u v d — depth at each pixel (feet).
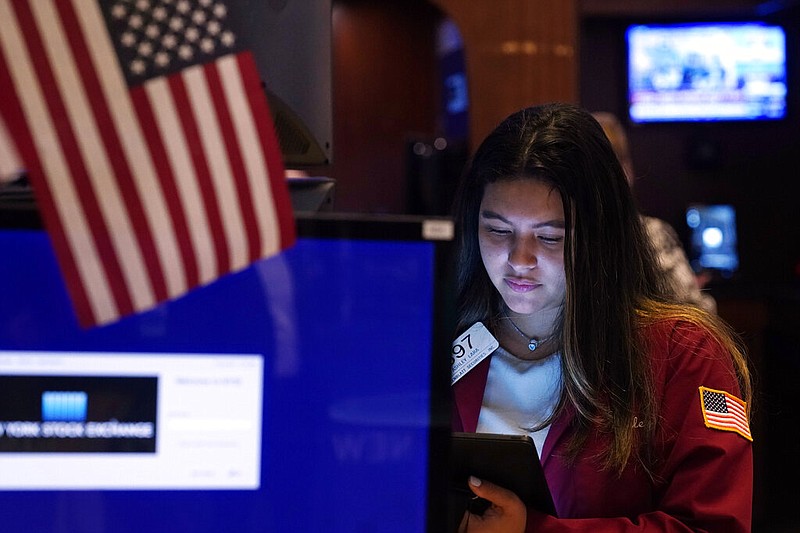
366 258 3.38
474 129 14.17
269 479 3.36
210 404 3.33
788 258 20.94
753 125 20.70
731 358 4.91
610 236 4.76
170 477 3.32
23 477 3.25
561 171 4.59
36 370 3.25
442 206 15.60
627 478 4.67
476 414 5.06
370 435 3.39
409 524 3.41
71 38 3.21
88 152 3.22
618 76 20.72
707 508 4.36
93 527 3.29
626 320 4.74
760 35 20.31
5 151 3.16
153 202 3.26
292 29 4.03
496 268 4.79
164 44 3.29
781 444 16.15
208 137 3.31
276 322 3.36
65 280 3.21
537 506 4.28
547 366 4.99
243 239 3.33
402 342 3.40
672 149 20.81
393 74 17.66
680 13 20.21
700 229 18.92
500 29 14.08
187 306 3.32
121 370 3.29
